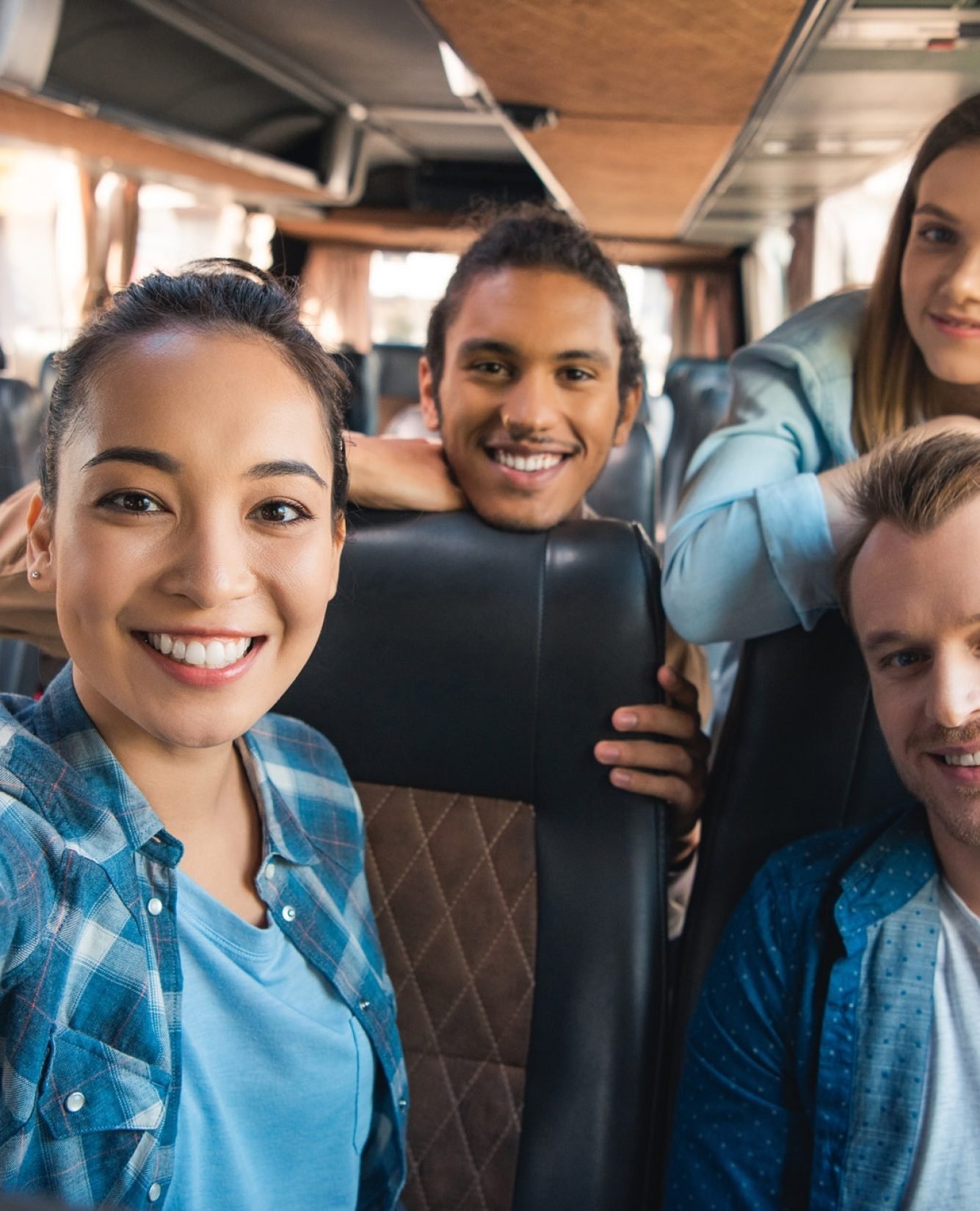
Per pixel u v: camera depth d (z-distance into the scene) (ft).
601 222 19.17
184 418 2.36
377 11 12.36
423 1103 3.80
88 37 10.45
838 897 3.32
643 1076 3.65
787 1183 3.20
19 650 6.49
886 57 6.99
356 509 4.02
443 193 22.49
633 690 3.78
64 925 2.40
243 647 2.48
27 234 15.60
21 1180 2.27
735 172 12.57
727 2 6.27
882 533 3.12
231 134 14.88
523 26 7.35
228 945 2.74
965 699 2.95
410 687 3.88
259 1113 2.77
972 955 3.12
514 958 3.77
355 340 23.91
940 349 3.94
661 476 12.18
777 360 4.38
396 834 3.90
